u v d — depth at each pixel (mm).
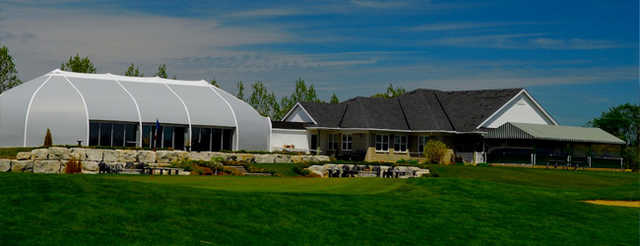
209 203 22484
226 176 36719
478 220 24688
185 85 59344
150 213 20562
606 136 66312
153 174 39250
